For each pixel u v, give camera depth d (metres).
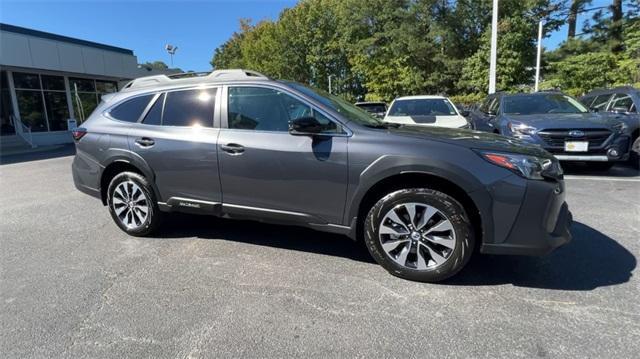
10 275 3.47
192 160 3.86
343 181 3.29
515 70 23.55
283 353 2.35
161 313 2.80
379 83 32.25
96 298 3.03
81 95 22.17
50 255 3.91
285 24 36.12
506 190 2.89
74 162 4.67
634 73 19.77
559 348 2.34
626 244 3.88
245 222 4.83
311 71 37.72
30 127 19.28
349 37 33.53
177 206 4.07
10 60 17.02
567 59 23.53
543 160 2.97
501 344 2.39
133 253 3.92
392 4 30.81
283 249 3.96
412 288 3.10
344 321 2.66
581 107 7.82
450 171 2.96
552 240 2.93
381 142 3.19
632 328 2.51
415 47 29.12
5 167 11.08
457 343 2.41
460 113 8.99
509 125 7.26
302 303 2.90
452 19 28.88
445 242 3.07
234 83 3.84
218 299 2.98
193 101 3.99
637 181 6.68
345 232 3.40
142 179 4.21
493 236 2.97
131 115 4.29
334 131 3.37
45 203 6.13
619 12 26.52
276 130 3.58
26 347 2.45
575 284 3.11
